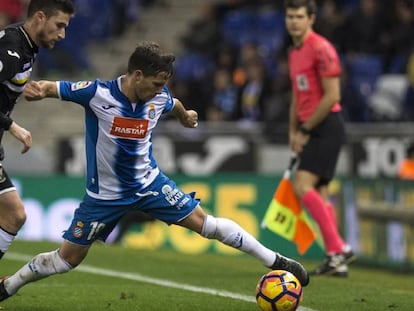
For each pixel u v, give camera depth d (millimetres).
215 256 36969
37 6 20344
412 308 22391
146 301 22797
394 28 54125
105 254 34312
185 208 21094
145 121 20422
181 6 65500
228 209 44531
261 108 49906
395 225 38188
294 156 29922
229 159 46719
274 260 21688
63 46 59750
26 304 22078
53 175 46469
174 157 47125
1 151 21500
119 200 20688
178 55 59656
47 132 54625
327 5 54500
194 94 52656
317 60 29328
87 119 20453
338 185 41969
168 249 44031
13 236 21844
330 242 29578
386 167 45688
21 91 20734
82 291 24516
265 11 59125
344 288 26078
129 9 64812
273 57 55469
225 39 57719
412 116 50219
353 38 54000
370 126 45969
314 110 29734
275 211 29766
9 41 20031
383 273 37562
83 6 62750
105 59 62625
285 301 19938
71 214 45969
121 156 20422
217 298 23531
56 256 20766
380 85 51406
